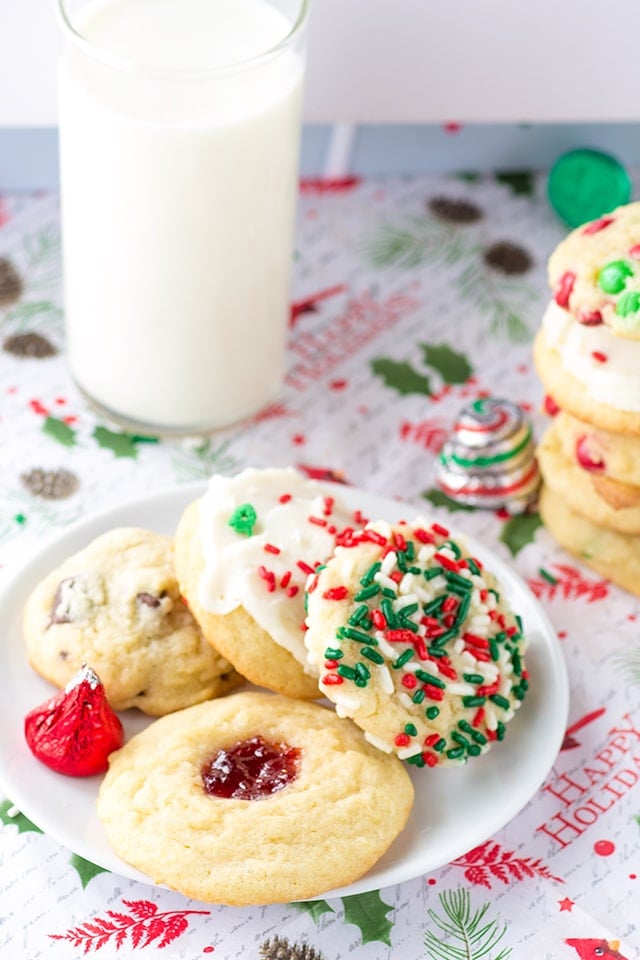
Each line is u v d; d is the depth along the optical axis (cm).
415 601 59
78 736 58
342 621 58
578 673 64
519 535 67
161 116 62
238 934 57
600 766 61
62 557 63
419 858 57
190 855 56
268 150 64
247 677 60
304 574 60
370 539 60
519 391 71
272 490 62
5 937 57
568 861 59
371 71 72
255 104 63
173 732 59
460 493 68
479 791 59
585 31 71
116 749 59
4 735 59
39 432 69
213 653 61
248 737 59
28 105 71
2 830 59
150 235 64
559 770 61
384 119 73
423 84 72
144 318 66
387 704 58
